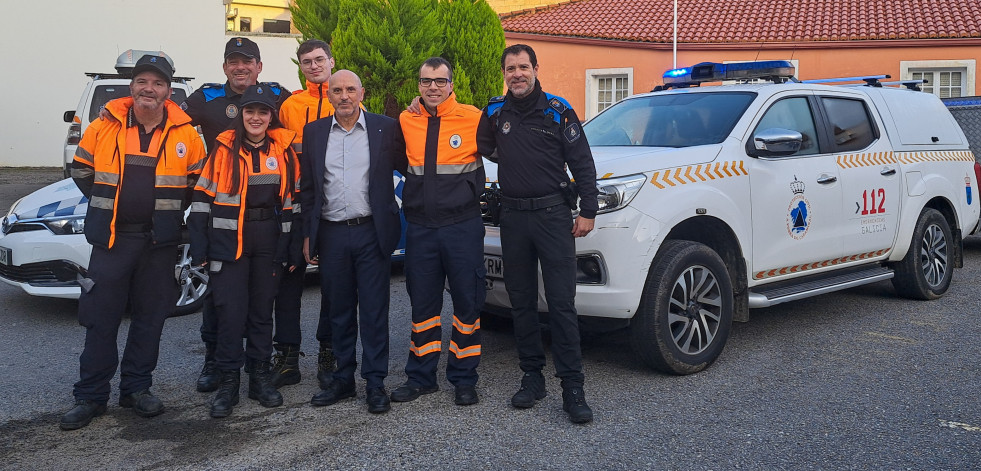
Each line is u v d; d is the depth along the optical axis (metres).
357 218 4.21
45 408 4.25
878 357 5.05
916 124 6.71
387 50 10.96
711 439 3.75
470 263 4.21
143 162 4.02
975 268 8.20
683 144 5.24
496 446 3.67
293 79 23.95
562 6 24.33
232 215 4.12
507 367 4.92
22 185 16.38
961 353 5.13
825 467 3.44
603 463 3.48
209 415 4.14
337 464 3.48
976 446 3.66
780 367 4.86
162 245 4.09
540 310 4.62
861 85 6.67
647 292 4.49
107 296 4.01
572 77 22.47
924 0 21.66
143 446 3.72
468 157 4.17
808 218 5.39
